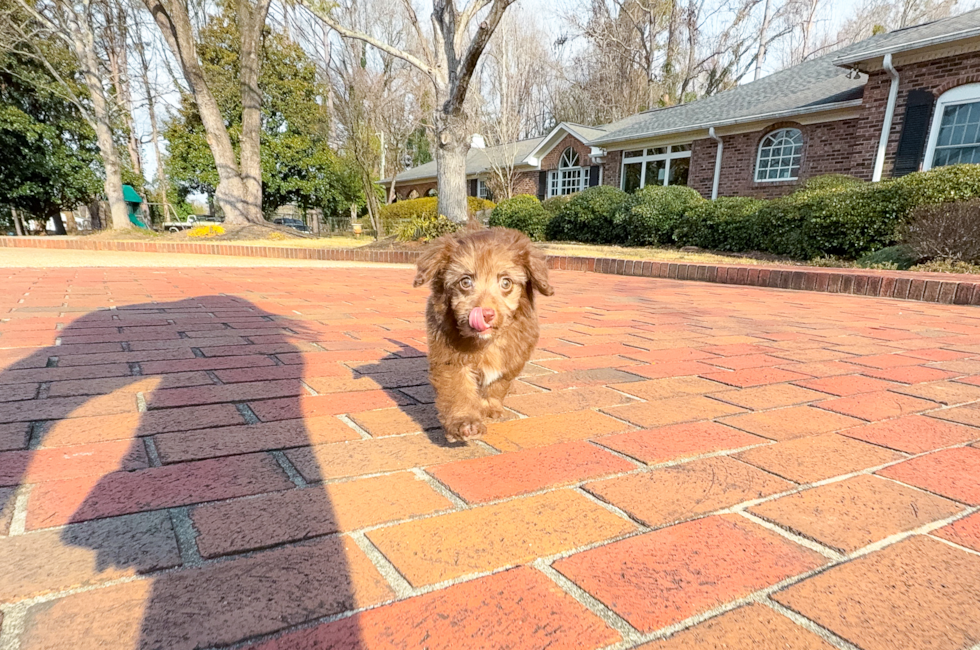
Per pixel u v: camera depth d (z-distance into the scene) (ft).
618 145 74.49
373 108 79.92
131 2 84.53
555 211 62.85
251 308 18.20
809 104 54.08
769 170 59.47
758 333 15.79
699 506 5.65
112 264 34.32
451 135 52.31
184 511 5.29
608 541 4.98
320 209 102.37
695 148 65.41
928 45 41.60
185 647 3.59
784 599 4.20
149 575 4.32
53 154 78.13
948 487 6.12
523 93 122.93
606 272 36.04
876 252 34.27
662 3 123.34
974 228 29.09
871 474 6.44
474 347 7.53
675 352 13.20
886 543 4.98
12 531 4.87
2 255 39.14
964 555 4.81
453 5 49.75
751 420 8.36
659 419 8.38
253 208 69.31
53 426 7.38
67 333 13.30
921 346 14.12
